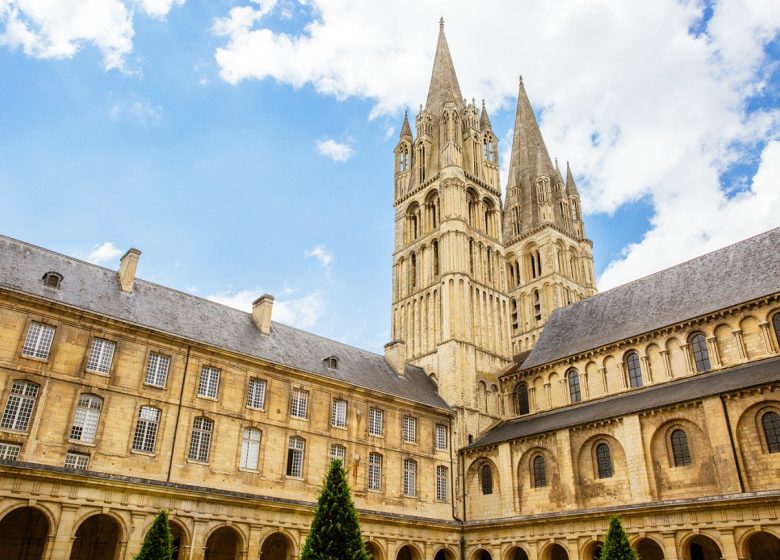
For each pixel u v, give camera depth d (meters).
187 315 44.72
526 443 48.38
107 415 36.50
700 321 45.88
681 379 45.31
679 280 52.47
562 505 44.03
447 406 56.59
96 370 37.19
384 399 50.53
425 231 71.44
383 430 49.69
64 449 34.41
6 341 34.41
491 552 46.53
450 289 63.28
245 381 43.06
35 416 34.06
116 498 33.78
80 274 41.38
